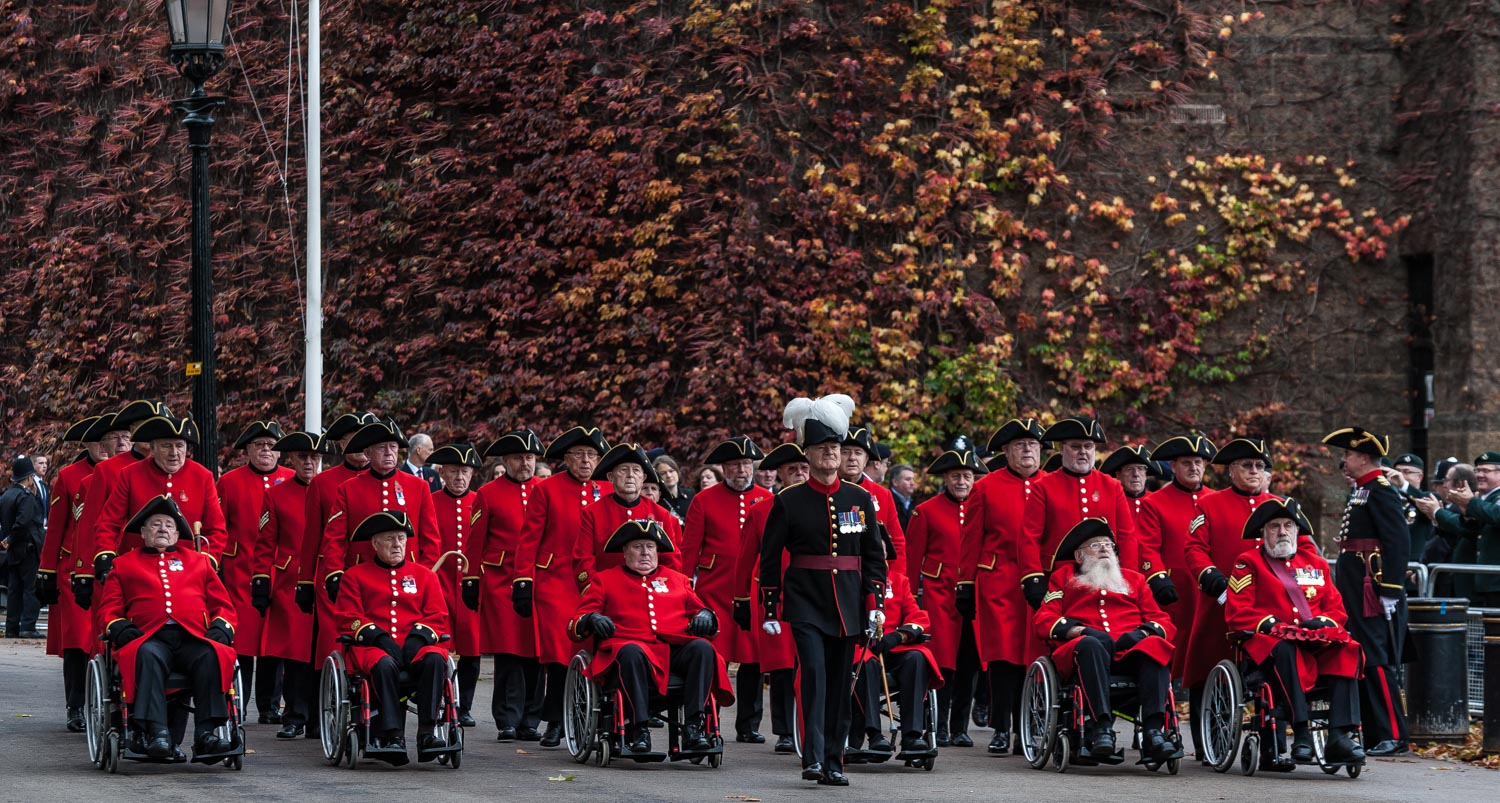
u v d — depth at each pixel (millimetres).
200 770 26156
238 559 33281
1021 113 49281
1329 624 26672
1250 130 49656
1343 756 26266
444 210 52719
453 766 26703
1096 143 49281
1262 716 26672
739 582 27828
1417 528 35469
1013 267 48562
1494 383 46906
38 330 61594
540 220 51281
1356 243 49219
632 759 27641
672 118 49875
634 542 27531
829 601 25234
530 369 51031
